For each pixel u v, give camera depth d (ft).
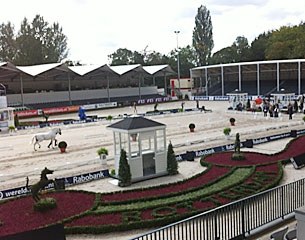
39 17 302.45
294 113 144.77
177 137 98.12
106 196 47.29
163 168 59.16
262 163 62.28
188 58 362.33
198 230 33.94
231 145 79.30
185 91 274.16
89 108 202.59
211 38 348.18
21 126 128.57
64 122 136.46
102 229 36.88
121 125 57.26
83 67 225.15
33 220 39.11
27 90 222.89
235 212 34.37
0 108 121.29
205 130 109.81
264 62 221.25
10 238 29.27
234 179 52.90
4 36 283.38
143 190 49.73
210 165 62.13
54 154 81.25
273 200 37.88
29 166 70.69
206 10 345.31
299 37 267.59
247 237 33.65
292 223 36.94
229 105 192.24
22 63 277.64
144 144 64.13
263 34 339.16
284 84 240.53
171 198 45.93
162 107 202.39
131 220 38.63
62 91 221.05
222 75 242.99
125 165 54.44
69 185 56.03
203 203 43.68
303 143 79.82
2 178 60.70
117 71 233.14
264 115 138.51
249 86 255.09
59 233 31.09
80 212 41.24
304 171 58.90
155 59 364.38
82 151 83.71
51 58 299.17
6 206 44.09
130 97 249.34
